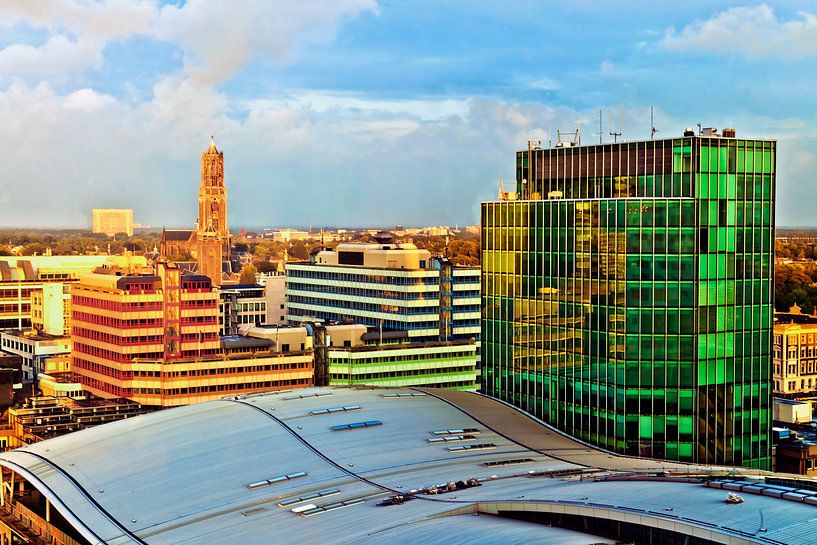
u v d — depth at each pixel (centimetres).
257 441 17500
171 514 14788
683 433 18588
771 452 19512
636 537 11794
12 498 19612
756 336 19200
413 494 14625
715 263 18638
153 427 18962
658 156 19238
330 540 12706
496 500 13388
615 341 18725
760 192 19138
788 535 10606
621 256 18600
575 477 14950
